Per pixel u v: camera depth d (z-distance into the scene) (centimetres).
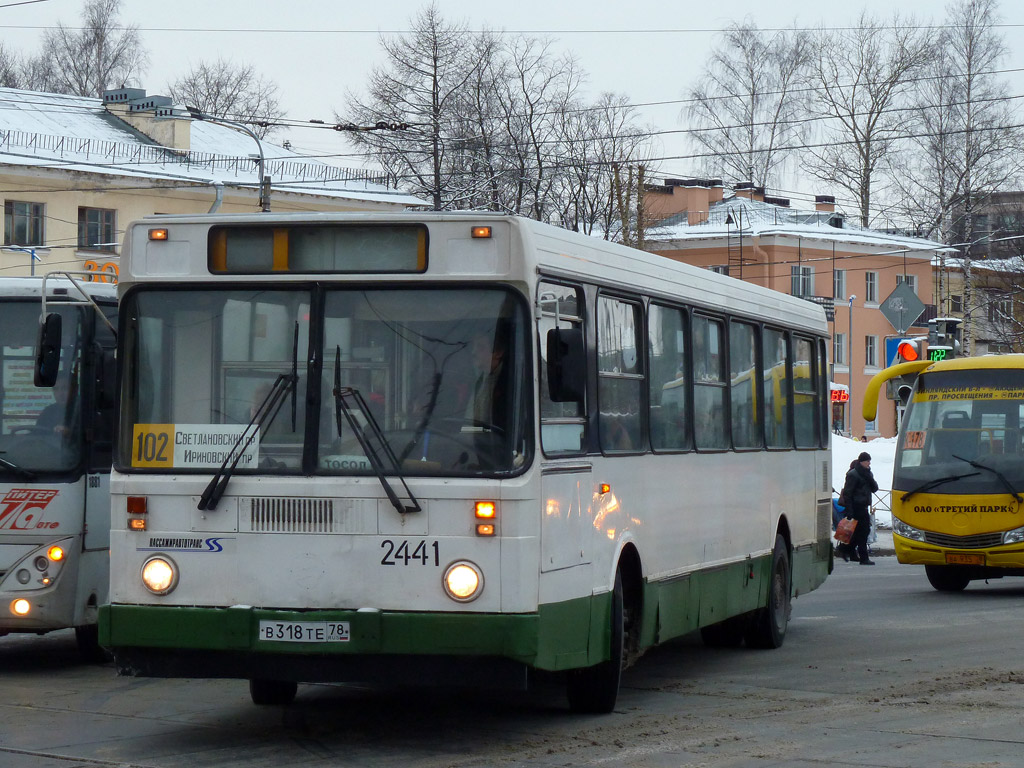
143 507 900
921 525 2044
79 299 1252
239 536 886
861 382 7488
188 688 1168
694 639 1523
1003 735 964
